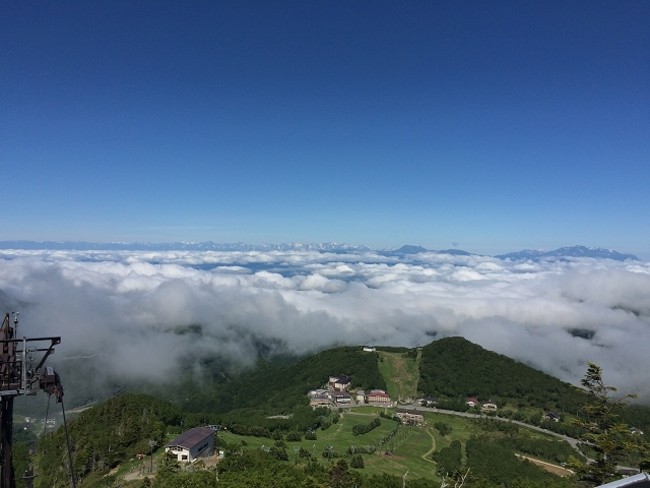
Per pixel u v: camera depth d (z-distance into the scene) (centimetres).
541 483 10425
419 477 11094
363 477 9744
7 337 2336
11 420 2266
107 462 10169
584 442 5453
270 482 8512
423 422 17175
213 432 11412
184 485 8312
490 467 11944
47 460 10475
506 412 18875
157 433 11662
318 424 16950
